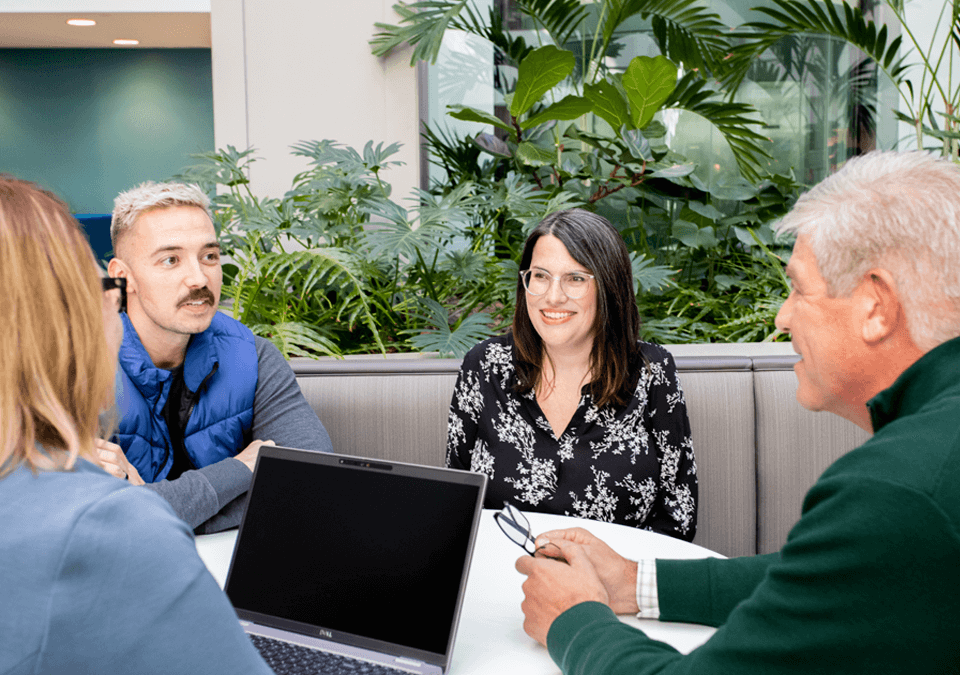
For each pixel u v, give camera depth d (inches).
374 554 35.3
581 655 30.7
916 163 26.8
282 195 141.6
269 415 59.4
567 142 138.9
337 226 109.7
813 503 24.7
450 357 87.4
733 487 70.9
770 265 128.8
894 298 25.9
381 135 139.2
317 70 138.8
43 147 285.3
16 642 17.2
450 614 33.2
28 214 20.0
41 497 18.5
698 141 146.2
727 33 143.6
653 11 133.4
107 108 284.7
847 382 28.4
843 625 22.5
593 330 59.4
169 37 241.3
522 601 36.7
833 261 27.0
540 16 137.1
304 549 36.6
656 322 112.0
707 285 137.9
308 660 33.1
